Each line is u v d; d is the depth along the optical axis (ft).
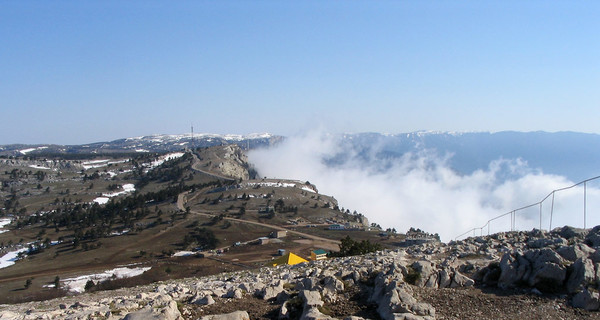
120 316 51.98
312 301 52.16
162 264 312.71
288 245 377.09
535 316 49.06
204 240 400.47
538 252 59.00
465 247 85.97
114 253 371.15
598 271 53.78
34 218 508.12
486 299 53.83
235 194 609.83
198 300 58.49
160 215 504.02
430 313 48.83
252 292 62.90
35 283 273.33
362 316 50.16
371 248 149.38
